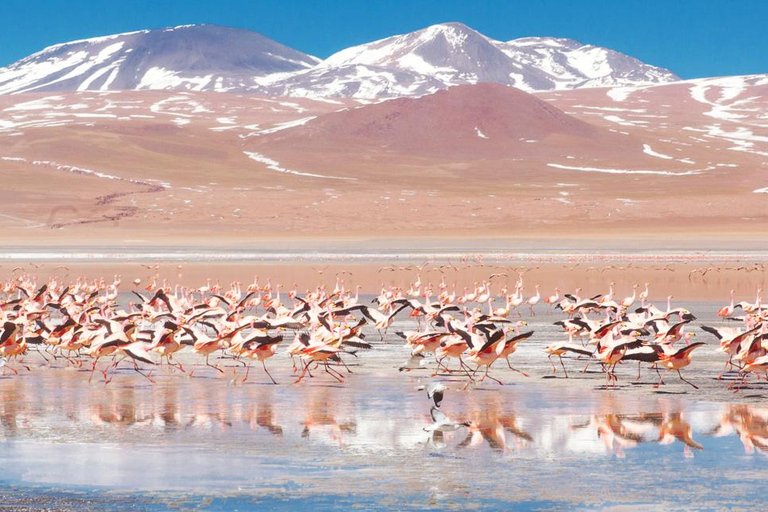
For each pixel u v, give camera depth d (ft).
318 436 55.42
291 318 91.66
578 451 51.67
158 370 81.61
